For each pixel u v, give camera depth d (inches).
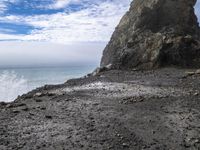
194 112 624.1
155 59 1615.4
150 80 1133.1
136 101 745.6
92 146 442.3
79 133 499.2
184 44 1656.0
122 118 595.5
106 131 512.4
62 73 2888.8
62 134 493.7
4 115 626.8
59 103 752.3
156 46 1659.7
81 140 466.0
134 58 1713.8
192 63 1609.3
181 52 1630.2
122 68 1696.6
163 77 1205.7
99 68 1664.6
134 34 1910.7
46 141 460.4
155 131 518.6
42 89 1063.0
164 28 1891.0
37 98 836.6
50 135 488.1
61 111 658.8
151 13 1961.1
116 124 554.3
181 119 580.1
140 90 905.5
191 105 683.4
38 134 493.4
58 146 440.8
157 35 1729.8
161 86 969.5
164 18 1975.9
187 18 1983.3
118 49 2111.2
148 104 710.5
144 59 1667.1
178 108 660.7
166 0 1977.1
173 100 741.3
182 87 933.2
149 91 880.9
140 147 446.0
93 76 1416.1
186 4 1996.8
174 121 570.3
